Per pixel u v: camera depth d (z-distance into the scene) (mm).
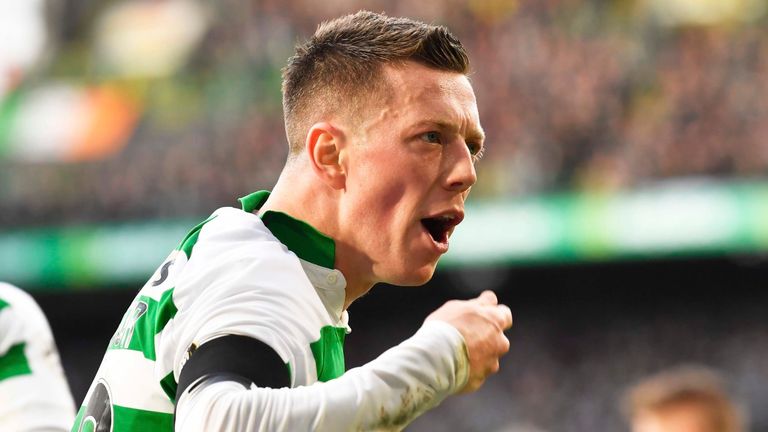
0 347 4957
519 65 34312
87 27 40000
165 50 38781
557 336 40000
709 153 31453
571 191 32281
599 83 33344
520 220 32438
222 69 37844
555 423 36031
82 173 37250
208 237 3594
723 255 31547
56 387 5047
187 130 37062
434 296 40781
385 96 3607
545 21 34844
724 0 33375
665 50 33375
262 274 3354
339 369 3621
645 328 39719
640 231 31438
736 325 39219
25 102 39344
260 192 4008
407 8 36344
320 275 3674
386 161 3582
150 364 3447
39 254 36594
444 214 3635
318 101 3727
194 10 39031
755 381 36531
